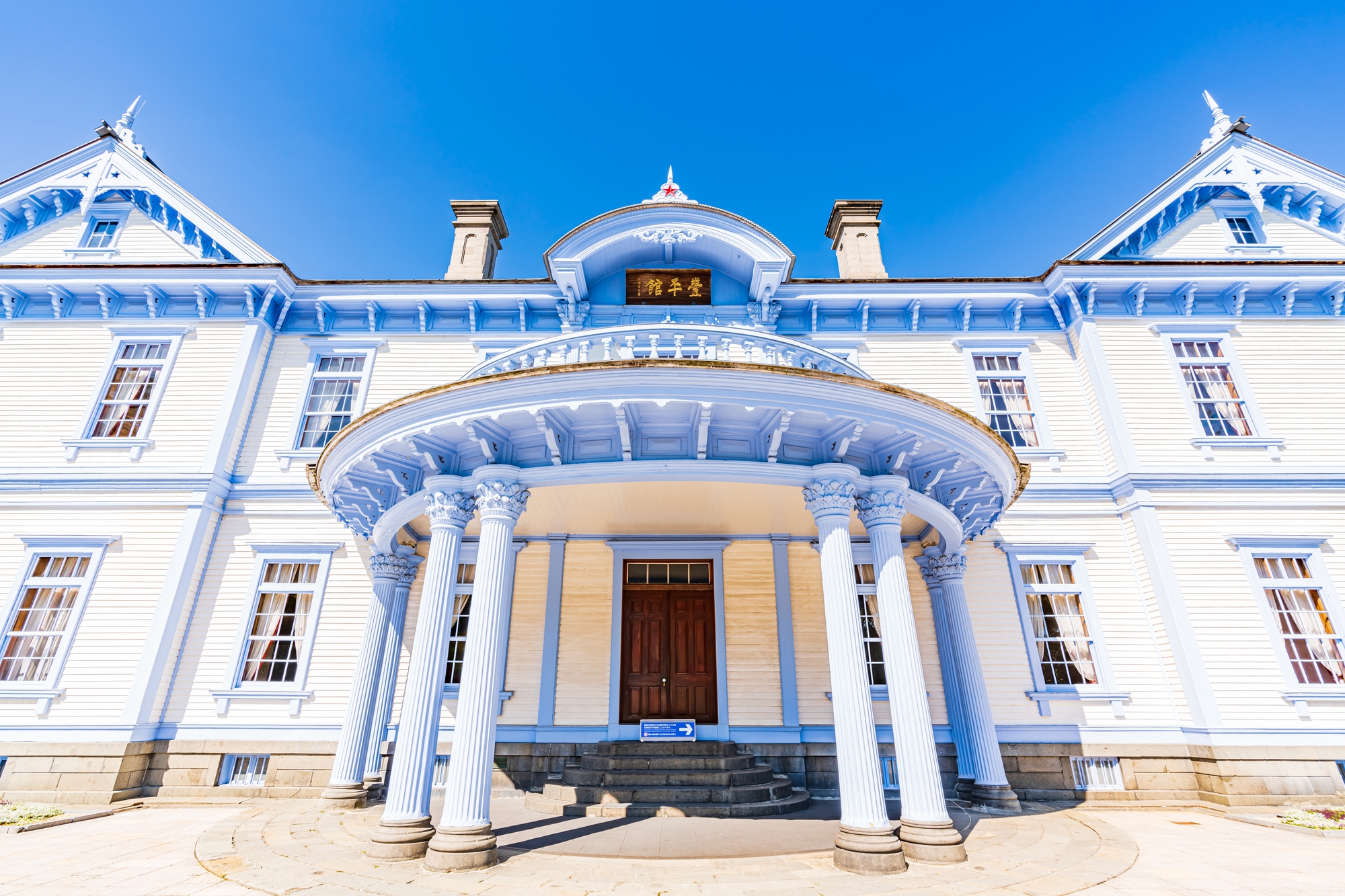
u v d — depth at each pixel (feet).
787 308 45.29
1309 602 36.22
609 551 39.37
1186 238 46.03
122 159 47.39
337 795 29.37
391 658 33.37
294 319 45.37
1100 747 34.63
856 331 44.83
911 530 37.17
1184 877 19.58
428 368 43.50
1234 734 32.89
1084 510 39.55
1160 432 40.11
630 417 22.77
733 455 23.79
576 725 35.73
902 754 21.57
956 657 33.24
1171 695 35.53
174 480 38.63
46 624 36.14
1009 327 45.06
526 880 18.30
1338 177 44.55
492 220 49.32
